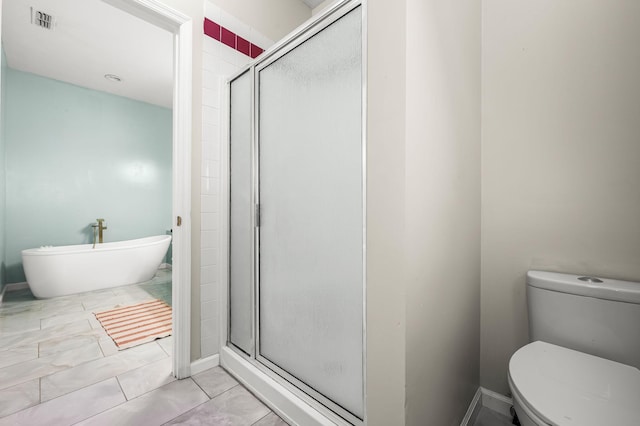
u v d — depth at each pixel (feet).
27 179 11.54
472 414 4.39
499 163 4.66
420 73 2.99
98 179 13.28
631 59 3.70
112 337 7.07
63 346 6.59
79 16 8.16
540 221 4.33
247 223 5.37
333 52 3.75
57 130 12.21
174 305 5.32
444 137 3.54
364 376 3.23
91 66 11.02
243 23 6.33
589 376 2.95
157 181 15.16
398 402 2.87
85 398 4.71
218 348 5.81
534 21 4.35
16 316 8.48
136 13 4.86
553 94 4.21
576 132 4.05
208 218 5.63
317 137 4.00
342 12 3.57
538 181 4.34
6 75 10.73
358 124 3.44
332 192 3.79
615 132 3.80
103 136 13.41
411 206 2.86
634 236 3.70
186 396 4.79
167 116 15.52
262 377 4.70
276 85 4.69
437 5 3.35
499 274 4.68
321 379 3.96
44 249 10.95
